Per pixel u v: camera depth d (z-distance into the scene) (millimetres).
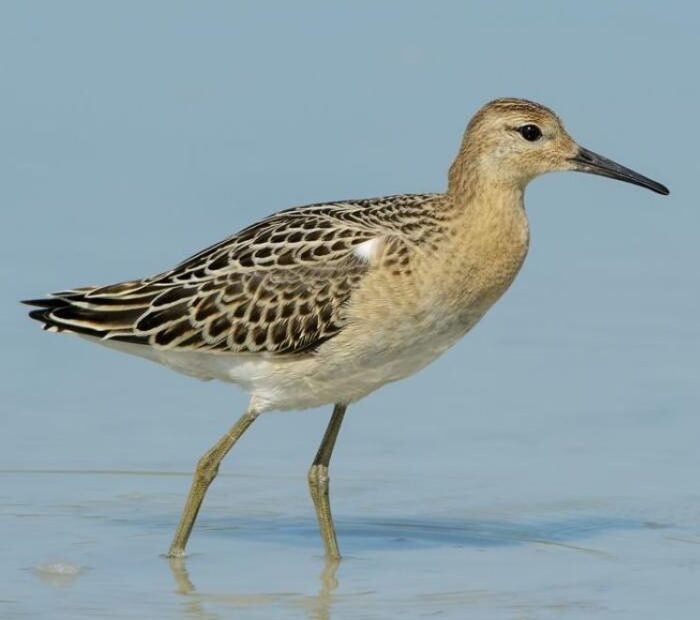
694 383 18578
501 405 18312
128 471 17047
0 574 14672
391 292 15227
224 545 15625
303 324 15359
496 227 15633
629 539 15625
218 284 15617
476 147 15734
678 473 16891
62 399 18328
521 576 14719
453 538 15781
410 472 17125
